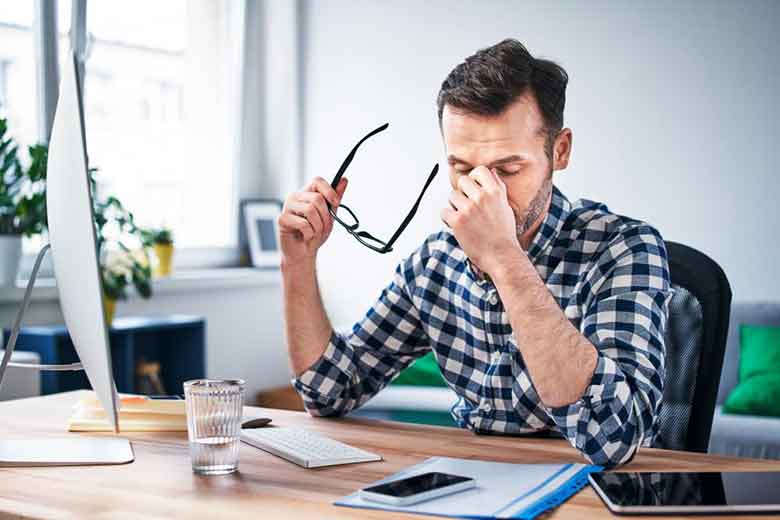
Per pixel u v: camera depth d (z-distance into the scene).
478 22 4.46
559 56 4.30
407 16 4.63
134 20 4.18
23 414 1.66
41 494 1.12
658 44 4.09
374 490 1.07
